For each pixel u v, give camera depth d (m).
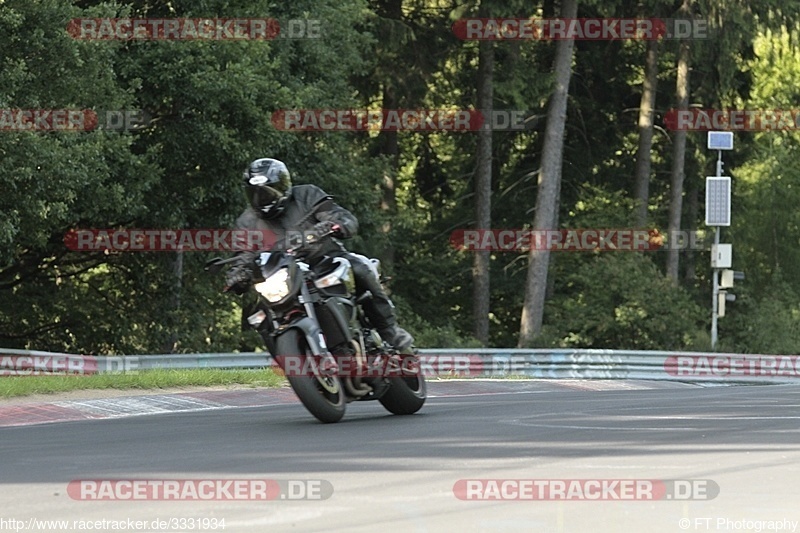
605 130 152.38
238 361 70.31
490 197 143.12
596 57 148.25
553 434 30.16
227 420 35.03
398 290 149.50
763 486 21.95
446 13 131.12
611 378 81.62
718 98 144.75
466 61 136.38
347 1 113.00
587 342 133.00
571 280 143.25
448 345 127.88
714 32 134.38
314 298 33.25
